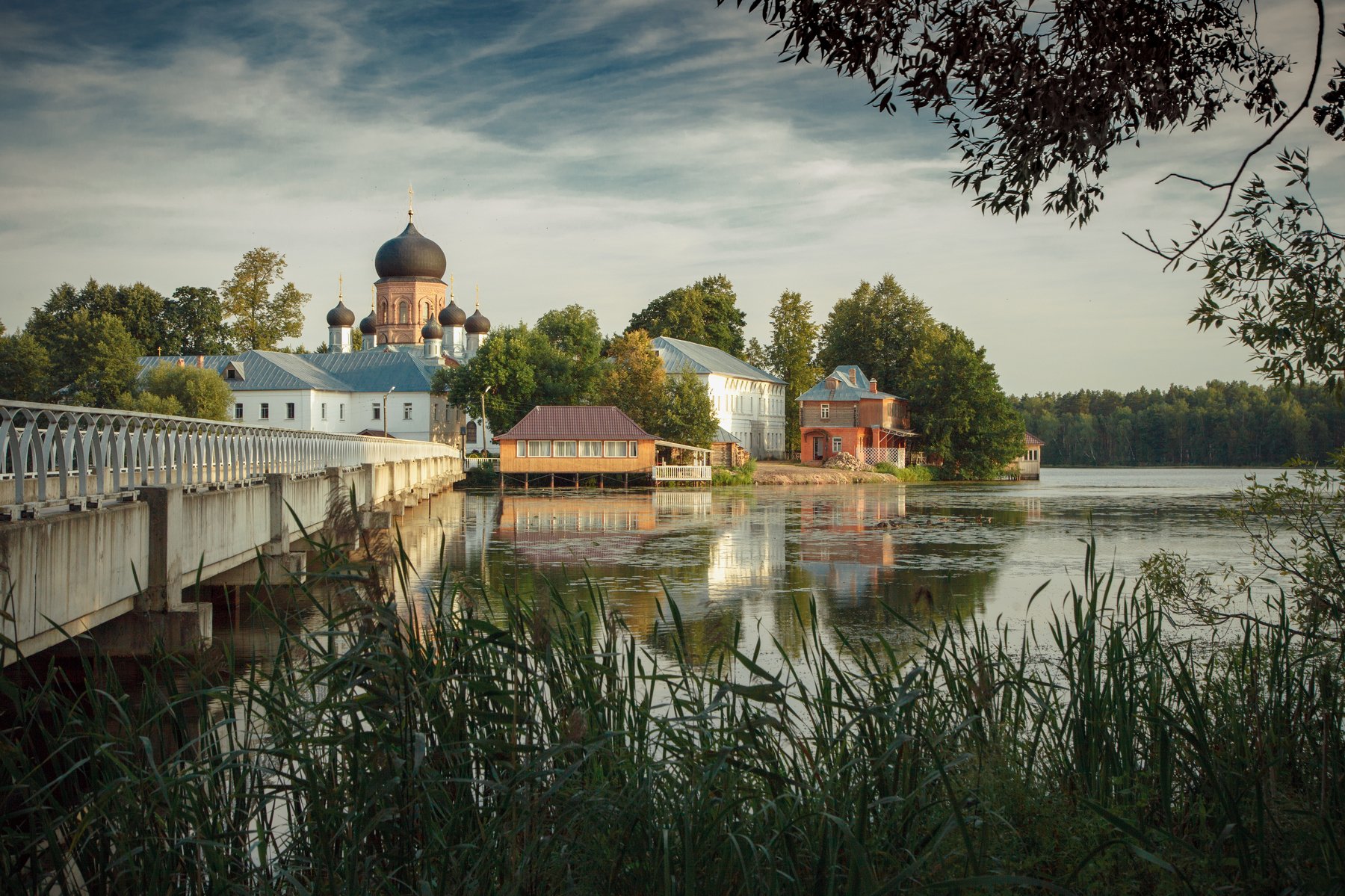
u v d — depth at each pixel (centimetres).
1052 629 647
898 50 658
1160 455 15675
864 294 10731
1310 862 451
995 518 4316
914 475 8838
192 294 10194
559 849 435
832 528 3838
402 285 9856
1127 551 2934
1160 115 692
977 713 547
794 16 626
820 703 583
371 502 3103
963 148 700
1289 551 2103
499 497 6059
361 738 471
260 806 493
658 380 7738
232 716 513
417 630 525
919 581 2312
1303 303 651
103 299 9981
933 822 493
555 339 8462
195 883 469
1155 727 591
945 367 9344
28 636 831
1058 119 655
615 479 7188
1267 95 705
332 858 447
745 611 1864
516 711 494
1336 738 548
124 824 465
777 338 10762
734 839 422
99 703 527
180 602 1188
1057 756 612
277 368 8788
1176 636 996
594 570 2520
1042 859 464
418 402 9044
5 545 782
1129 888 443
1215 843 464
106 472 1112
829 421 9044
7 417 864
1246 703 612
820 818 462
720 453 8225
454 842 459
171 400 7075
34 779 492
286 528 1833
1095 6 653
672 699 558
